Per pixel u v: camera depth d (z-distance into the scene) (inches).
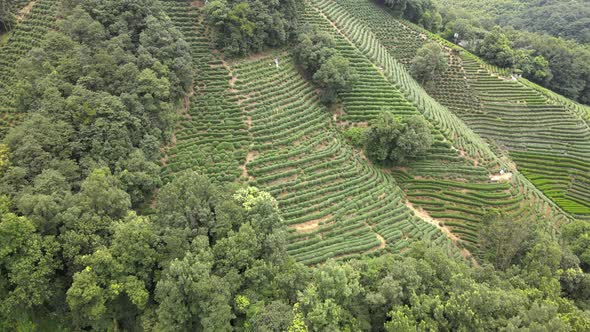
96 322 1299.2
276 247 1414.9
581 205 2463.1
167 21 2314.2
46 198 1289.4
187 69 2197.3
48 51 2034.9
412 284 1284.4
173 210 1429.6
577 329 1225.4
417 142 2142.0
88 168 1604.3
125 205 1448.1
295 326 1143.0
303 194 2010.3
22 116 1977.1
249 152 2172.7
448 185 2266.2
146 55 2048.5
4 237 1173.7
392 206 2092.8
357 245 1803.6
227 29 2522.1
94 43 2092.8
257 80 2536.9
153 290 1363.2
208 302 1195.3
